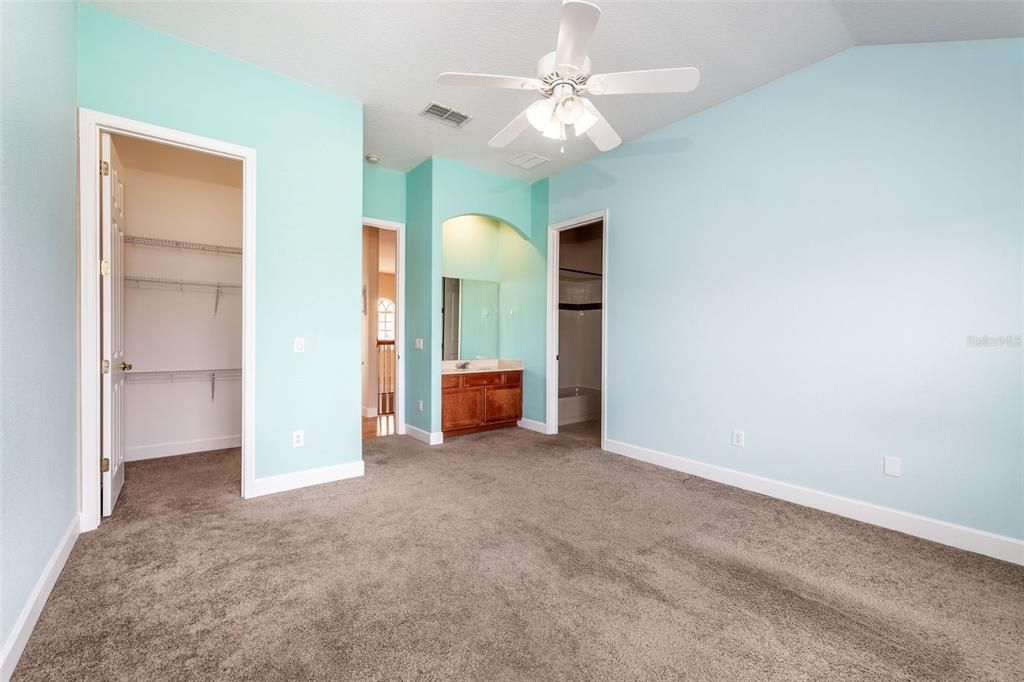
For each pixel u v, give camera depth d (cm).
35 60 167
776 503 284
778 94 292
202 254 405
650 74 190
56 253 193
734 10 225
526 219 504
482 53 267
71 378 215
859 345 259
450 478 330
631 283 390
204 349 405
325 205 312
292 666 141
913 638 158
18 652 142
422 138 389
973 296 223
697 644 154
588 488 311
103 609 168
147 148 343
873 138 253
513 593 183
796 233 285
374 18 237
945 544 229
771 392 298
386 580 191
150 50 247
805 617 170
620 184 400
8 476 138
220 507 268
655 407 371
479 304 550
